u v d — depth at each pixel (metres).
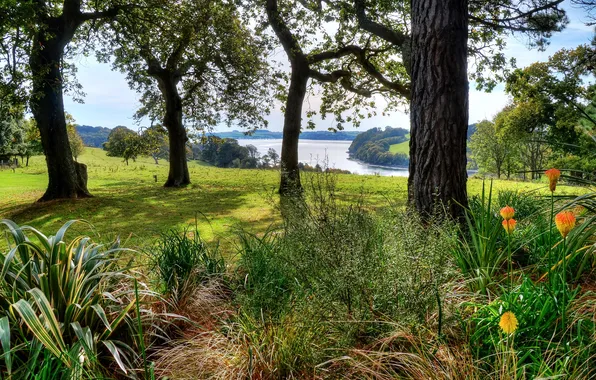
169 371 2.23
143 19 14.23
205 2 15.13
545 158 41.03
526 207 5.34
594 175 3.32
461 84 4.37
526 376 1.71
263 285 3.02
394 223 3.52
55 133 12.87
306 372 2.05
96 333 2.37
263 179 21.72
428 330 2.04
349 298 2.35
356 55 14.71
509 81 13.47
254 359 2.14
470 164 65.00
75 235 7.55
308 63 14.22
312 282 2.80
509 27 10.65
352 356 2.07
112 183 21.33
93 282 2.61
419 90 4.55
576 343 1.83
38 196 15.55
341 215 3.51
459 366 1.77
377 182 18.84
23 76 10.80
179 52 16.67
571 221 2.04
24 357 2.22
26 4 9.34
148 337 2.63
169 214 10.43
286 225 4.17
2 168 39.56
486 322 2.10
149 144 21.61
